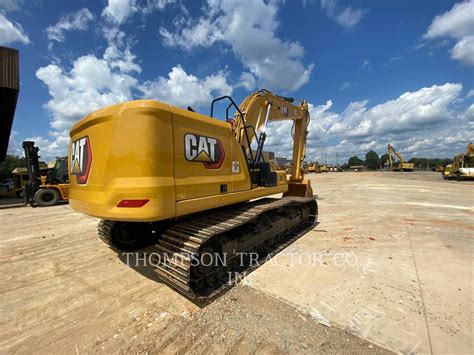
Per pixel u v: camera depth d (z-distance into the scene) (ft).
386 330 8.09
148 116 9.37
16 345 7.72
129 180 9.29
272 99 19.30
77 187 12.09
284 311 9.17
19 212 31.22
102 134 10.23
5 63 34.63
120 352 7.35
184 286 9.48
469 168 76.48
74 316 9.17
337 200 37.37
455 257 14.25
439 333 7.93
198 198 10.92
